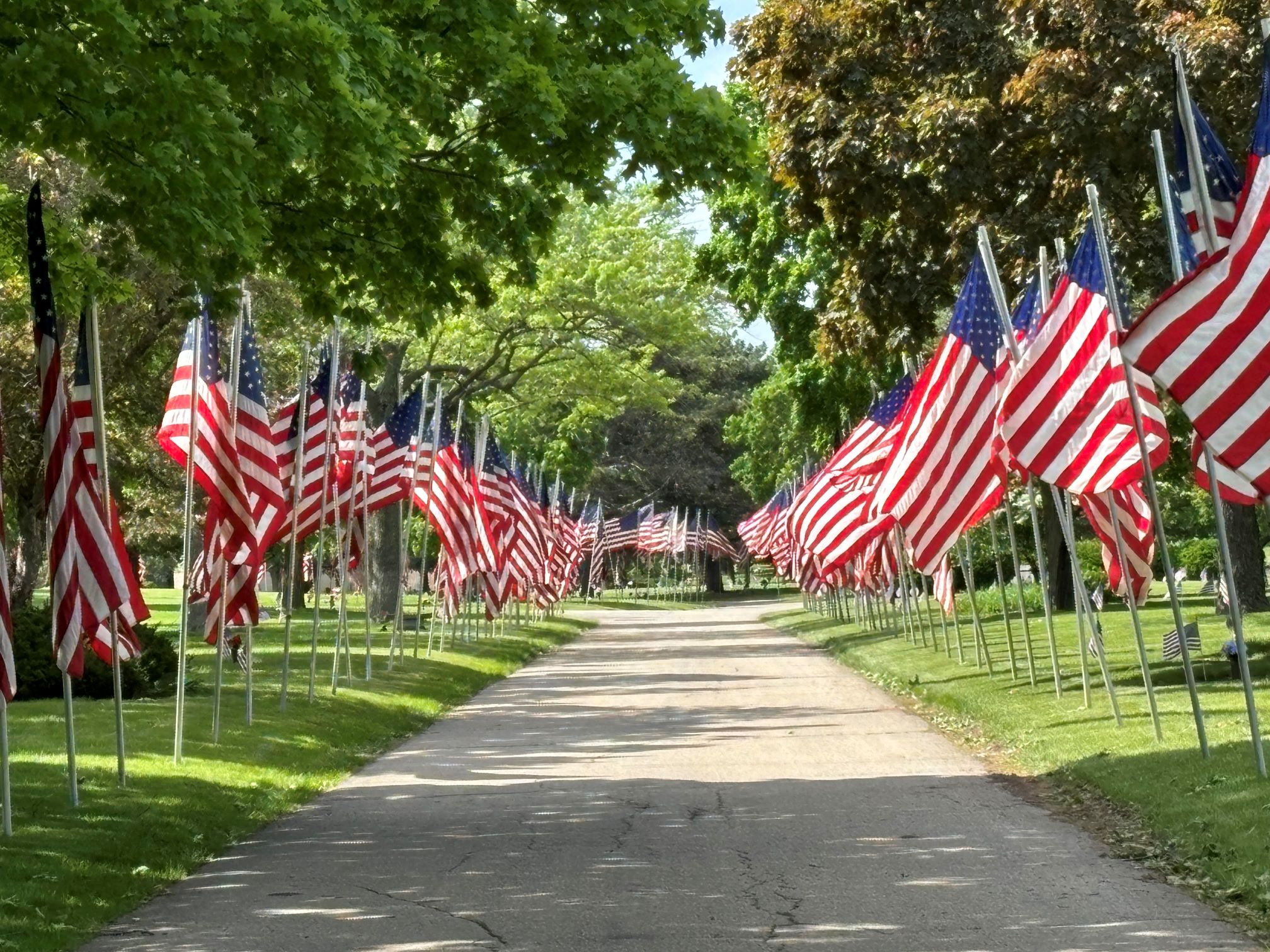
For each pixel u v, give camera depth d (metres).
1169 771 14.02
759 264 42.31
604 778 16.55
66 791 14.20
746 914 9.62
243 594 19.14
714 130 15.49
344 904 10.26
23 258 16.22
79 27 11.16
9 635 12.20
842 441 46.16
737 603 94.31
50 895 10.13
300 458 22.81
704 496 104.94
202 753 17.44
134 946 9.17
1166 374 10.90
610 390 51.75
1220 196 14.66
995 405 19.08
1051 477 16.42
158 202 11.80
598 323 50.88
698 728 21.52
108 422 31.53
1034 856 11.22
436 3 13.62
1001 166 25.52
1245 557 37.56
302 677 28.72
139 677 24.36
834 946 8.66
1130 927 8.90
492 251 16.17
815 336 38.75
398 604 32.25
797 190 27.16
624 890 10.48
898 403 28.16
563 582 61.53
